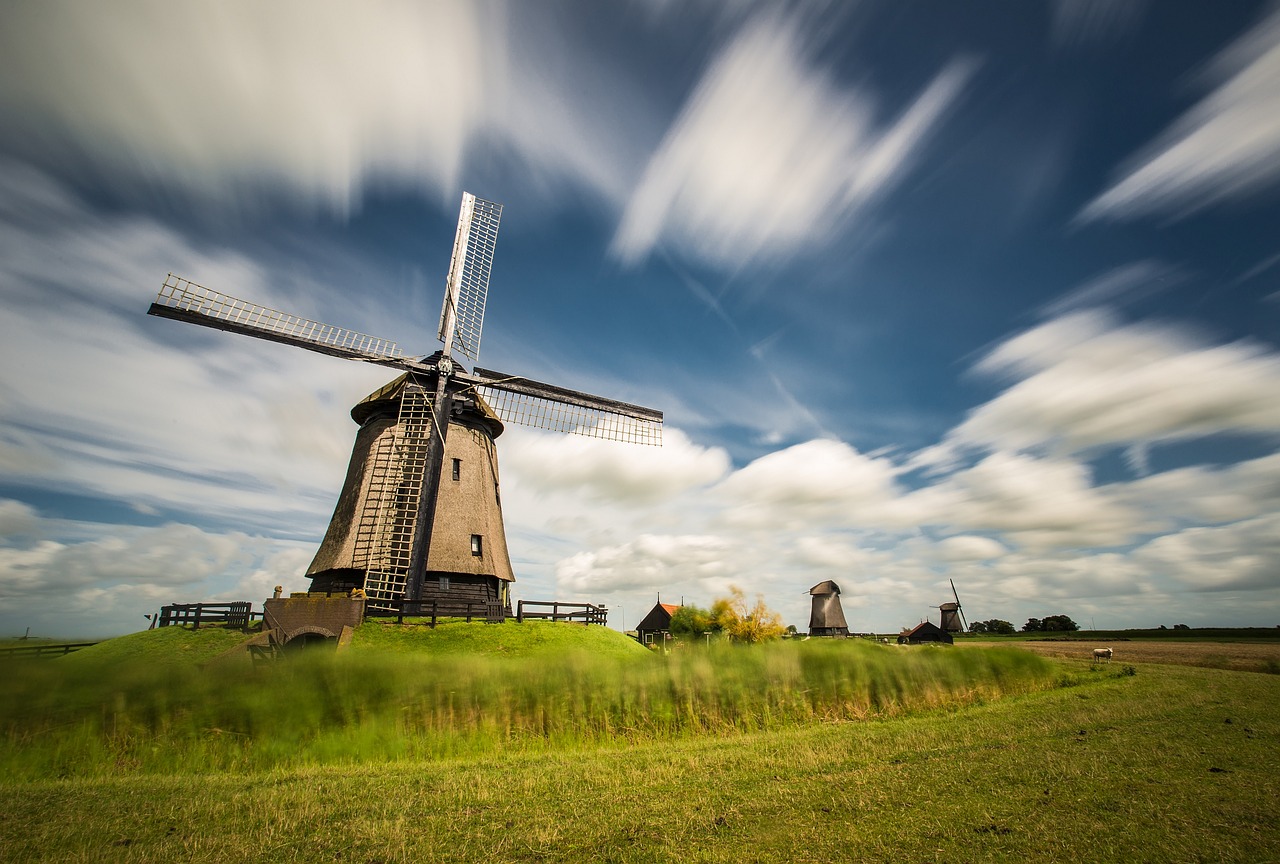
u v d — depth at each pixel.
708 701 14.30
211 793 8.34
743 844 5.94
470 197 28.53
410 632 19.31
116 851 6.13
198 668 12.79
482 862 5.70
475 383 25.33
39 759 10.37
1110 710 13.65
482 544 23.84
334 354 23.17
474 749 11.80
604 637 22.33
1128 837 5.80
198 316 20.98
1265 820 6.16
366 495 22.88
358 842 6.26
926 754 9.76
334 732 11.83
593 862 5.65
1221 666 27.70
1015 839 5.83
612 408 28.86
